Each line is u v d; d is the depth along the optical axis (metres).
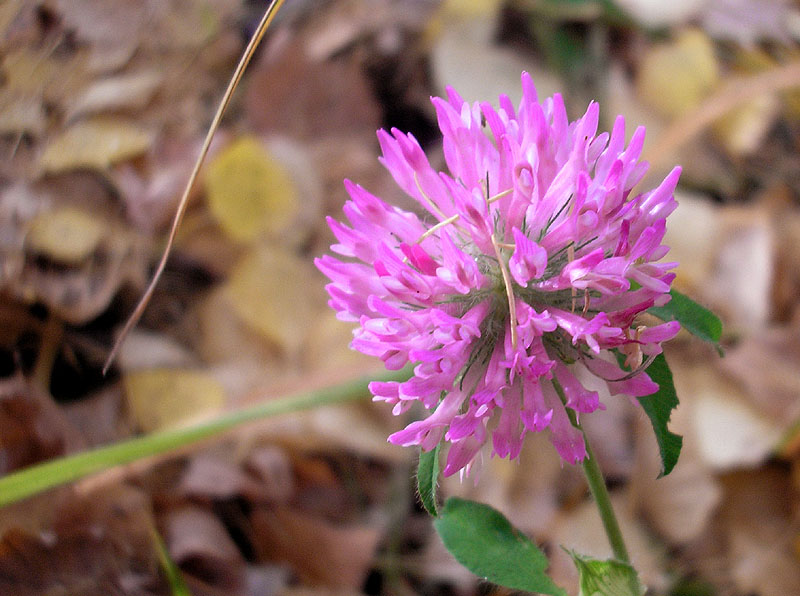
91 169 0.20
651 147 0.23
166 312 0.20
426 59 0.24
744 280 0.21
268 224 0.21
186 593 0.17
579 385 0.14
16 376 0.19
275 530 0.18
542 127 0.14
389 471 0.19
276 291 0.20
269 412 0.18
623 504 0.19
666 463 0.15
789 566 0.18
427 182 0.15
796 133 0.24
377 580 0.18
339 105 0.23
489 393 0.14
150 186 0.21
